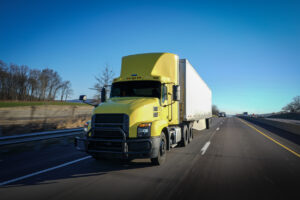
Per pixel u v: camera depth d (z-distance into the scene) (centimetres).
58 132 901
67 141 1077
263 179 455
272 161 629
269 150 820
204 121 1748
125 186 405
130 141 500
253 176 476
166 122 620
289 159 659
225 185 414
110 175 483
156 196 354
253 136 1321
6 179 455
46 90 8575
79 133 1052
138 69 719
